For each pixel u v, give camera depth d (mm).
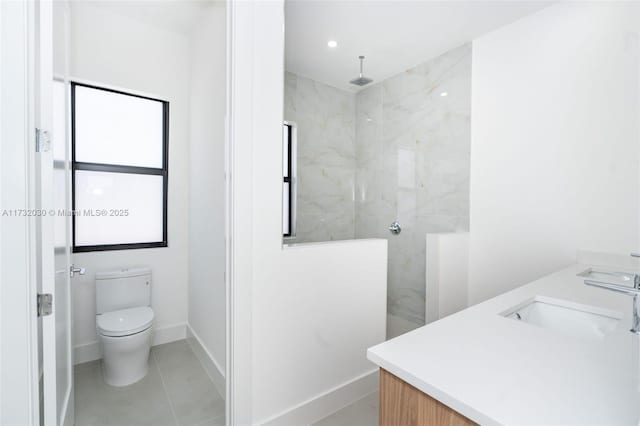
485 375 678
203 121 2367
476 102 2514
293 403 1619
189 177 2775
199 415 1756
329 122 3391
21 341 967
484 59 2457
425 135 2908
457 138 2654
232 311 1423
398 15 2209
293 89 3102
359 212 3602
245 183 1439
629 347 819
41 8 1090
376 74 3168
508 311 1147
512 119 2293
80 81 2320
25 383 973
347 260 1833
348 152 3574
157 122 2742
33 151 996
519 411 557
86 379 2094
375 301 1983
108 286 2346
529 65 2195
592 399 591
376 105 3379
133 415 1745
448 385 639
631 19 1750
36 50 1069
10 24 949
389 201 3264
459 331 920
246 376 1456
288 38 2512
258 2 1480
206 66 2293
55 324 1128
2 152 942
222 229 1972
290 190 3125
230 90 1429
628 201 1777
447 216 2744
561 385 640
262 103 1492
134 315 2223
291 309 1599
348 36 2486
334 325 1783
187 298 2820
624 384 644
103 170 2484
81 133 2410
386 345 831
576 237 1986
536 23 2158
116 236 2566
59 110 1340
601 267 1847
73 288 2291
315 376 1707
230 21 1425
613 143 1825
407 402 722
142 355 2115
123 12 2408
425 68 2893
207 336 2283
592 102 1904
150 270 2529
